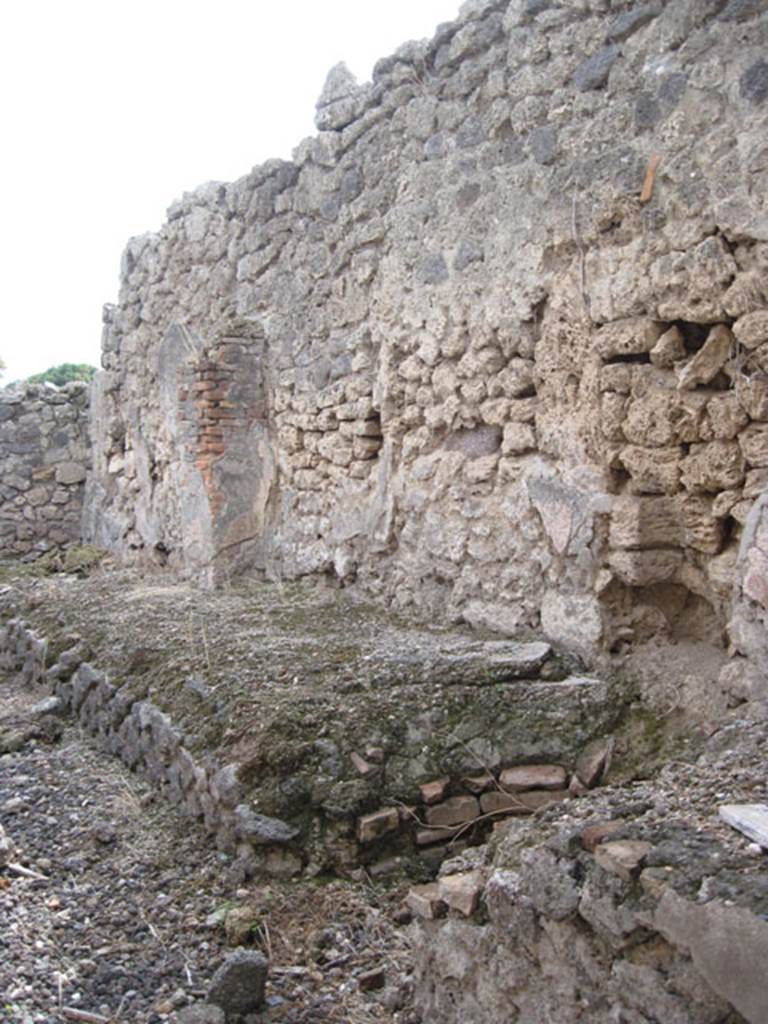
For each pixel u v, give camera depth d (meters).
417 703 3.64
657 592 3.93
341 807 3.29
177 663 4.37
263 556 6.46
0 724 4.90
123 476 9.05
